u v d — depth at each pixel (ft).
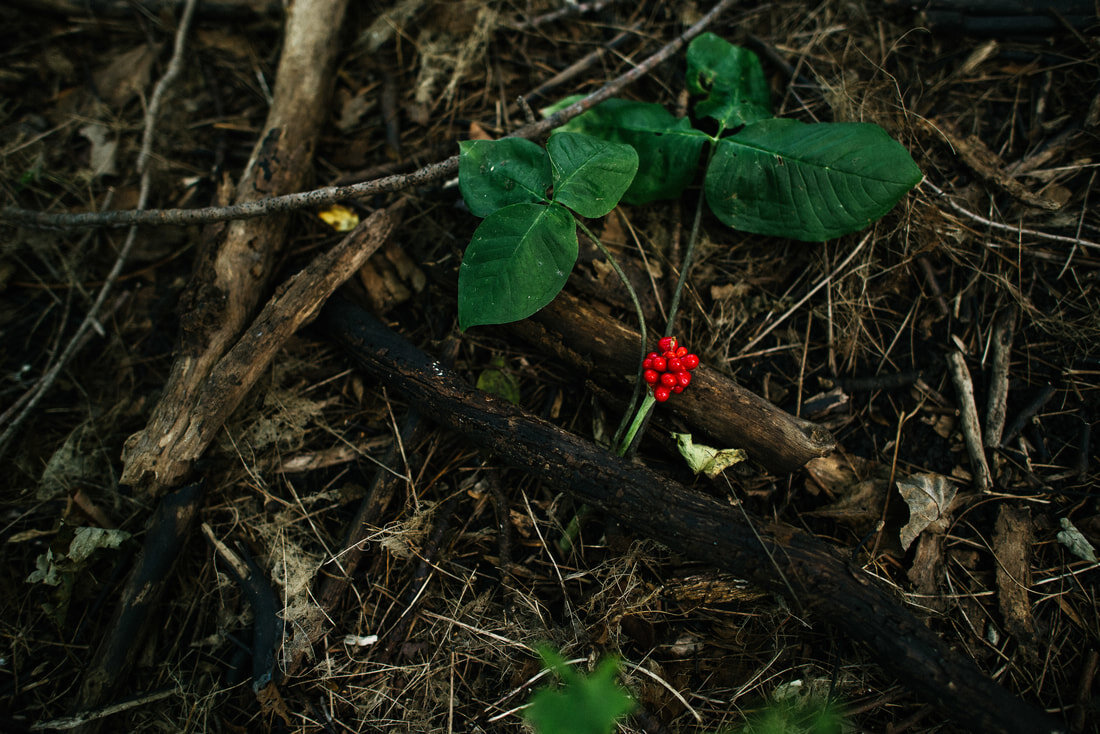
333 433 1.84
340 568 1.72
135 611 1.66
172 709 1.68
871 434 1.82
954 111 1.93
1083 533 1.70
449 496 1.80
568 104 1.93
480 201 1.67
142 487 1.71
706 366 1.78
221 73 2.11
